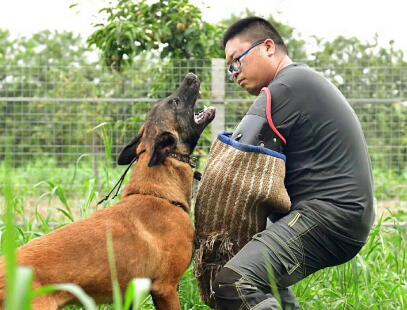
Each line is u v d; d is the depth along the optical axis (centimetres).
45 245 402
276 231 418
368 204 425
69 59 1627
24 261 389
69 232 411
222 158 425
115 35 893
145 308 507
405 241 631
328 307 508
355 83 888
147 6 919
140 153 462
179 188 454
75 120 904
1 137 905
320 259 427
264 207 423
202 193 430
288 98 429
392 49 1123
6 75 923
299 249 419
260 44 459
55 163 914
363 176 425
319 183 426
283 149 434
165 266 430
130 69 911
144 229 428
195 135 474
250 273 409
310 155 430
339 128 426
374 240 609
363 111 888
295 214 422
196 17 919
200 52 911
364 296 521
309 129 428
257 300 406
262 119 425
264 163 418
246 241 428
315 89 430
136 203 435
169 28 910
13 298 204
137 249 421
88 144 901
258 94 475
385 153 892
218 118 793
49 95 934
